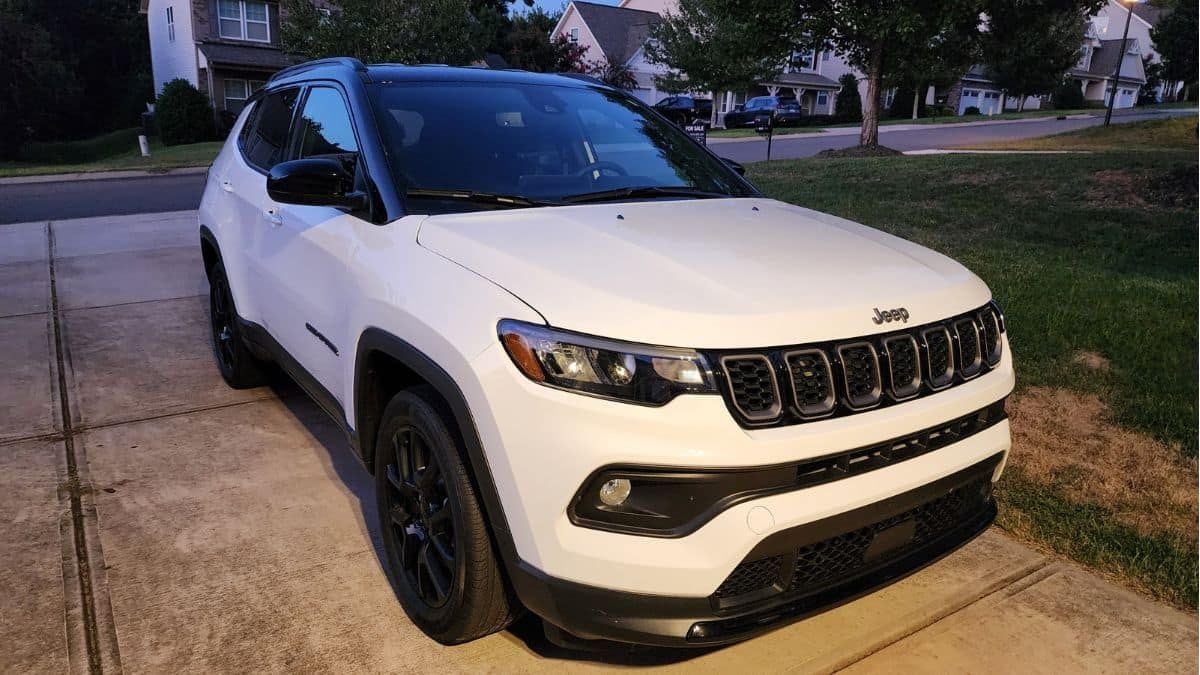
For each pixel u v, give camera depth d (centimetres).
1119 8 7331
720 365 204
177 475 374
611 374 204
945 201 1002
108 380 494
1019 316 552
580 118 364
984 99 5891
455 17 2512
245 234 411
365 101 328
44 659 256
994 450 252
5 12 4031
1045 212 903
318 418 441
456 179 304
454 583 245
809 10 1881
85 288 711
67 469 378
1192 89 6706
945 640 274
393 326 258
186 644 264
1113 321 537
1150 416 420
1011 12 1933
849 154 1836
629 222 278
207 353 548
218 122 3266
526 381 211
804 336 214
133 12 4859
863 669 260
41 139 4156
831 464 215
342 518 341
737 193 354
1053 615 288
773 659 263
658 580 205
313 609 282
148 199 1345
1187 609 292
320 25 2448
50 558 308
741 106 3875
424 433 251
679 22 3522
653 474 202
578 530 208
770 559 214
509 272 234
